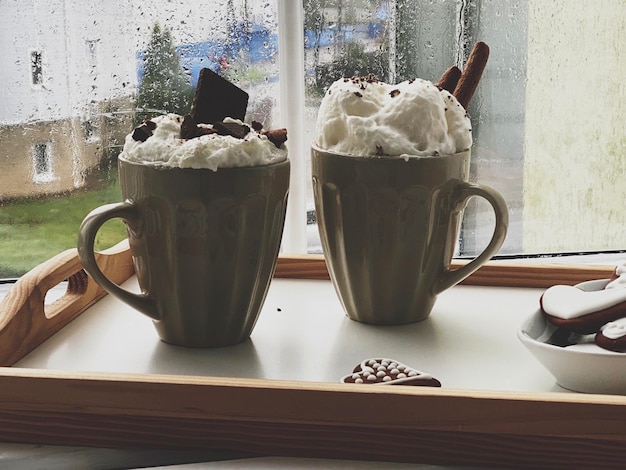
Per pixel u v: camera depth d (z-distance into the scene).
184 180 0.47
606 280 0.51
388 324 0.54
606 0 0.77
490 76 0.78
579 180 0.81
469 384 0.46
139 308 0.50
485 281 0.61
